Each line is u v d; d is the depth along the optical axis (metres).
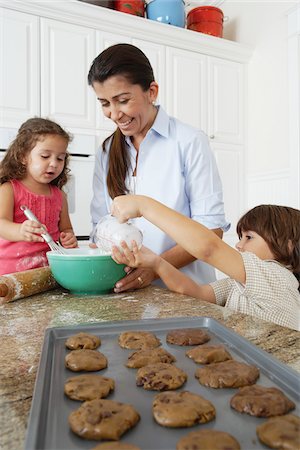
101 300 0.88
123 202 0.90
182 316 0.73
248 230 1.11
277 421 0.35
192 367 0.49
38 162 1.28
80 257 0.89
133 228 0.93
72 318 0.73
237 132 2.85
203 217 1.20
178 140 1.22
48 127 1.30
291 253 1.07
